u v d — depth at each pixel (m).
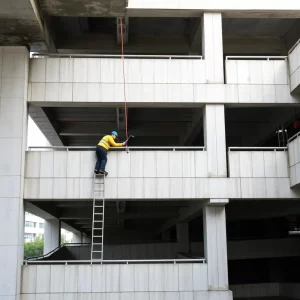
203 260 13.99
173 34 19.64
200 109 16.19
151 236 34.56
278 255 21.67
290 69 14.81
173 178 14.17
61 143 23.58
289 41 19.33
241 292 22.28
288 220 26.48
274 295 22.56
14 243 13.06
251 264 25.12
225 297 13.53
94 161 14.13
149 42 19.59
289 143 14.36
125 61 14.74
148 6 14.73
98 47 19.55
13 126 13.73
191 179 14.19
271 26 18.70
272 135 20.20
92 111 19.17
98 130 21.55
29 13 12.22
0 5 11.66
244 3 15.01
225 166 14.32
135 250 22.41
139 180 14.10
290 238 21.97
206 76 14.78
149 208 21.48
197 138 22.70
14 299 12.70
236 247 21.44
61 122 21.28
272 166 14.45
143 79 14.66
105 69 14.65
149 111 18.97
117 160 14.19
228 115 19.69
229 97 14.70
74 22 18.06
